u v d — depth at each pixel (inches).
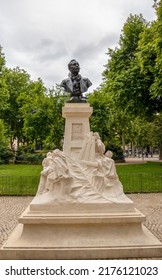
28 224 281.1
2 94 1254.3
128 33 1039.6
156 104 994.1
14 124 1907.0
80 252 266.4
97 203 294.0
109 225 283.3
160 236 343.6
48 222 279.0
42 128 1418.6
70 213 289.0
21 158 1480.1
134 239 280.1
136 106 976.3
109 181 317.7
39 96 1413.6
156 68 753.0
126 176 786.2
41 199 299.7
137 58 898.1
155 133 1337.4
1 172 980.6
